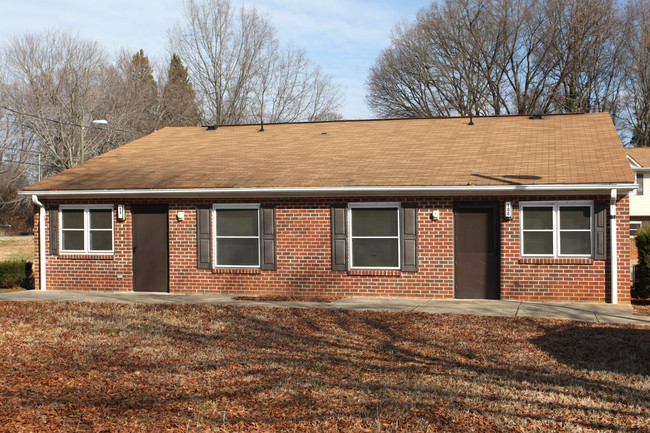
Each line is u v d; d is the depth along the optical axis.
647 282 14.45
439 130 20.08
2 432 6.30
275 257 16.39
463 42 43.81
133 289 17.56
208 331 11.45
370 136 20.16
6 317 13.08
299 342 10.47
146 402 7.30
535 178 14.46
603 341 10.20
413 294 15.52
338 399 7.31
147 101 44.19
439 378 8.15
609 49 40.19
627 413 6.71
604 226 14.27
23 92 40.25
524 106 42.44
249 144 20.53
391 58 46.91
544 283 14.65
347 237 15.91
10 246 41.31
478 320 12.23
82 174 18.62
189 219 17.00
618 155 15.49
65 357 9.52
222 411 6.94
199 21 44.50
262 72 46.00
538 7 41.22
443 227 15.28
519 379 8.14
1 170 48.22
